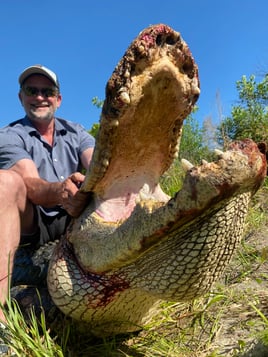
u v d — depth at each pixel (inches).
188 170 25.5
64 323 39.2
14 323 33.7
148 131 33.9
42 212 48.8
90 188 35.5
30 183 45.5
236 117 104.2
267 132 99.0
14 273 45.8
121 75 29.8
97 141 32.6
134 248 29.2
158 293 30.9
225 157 25.0
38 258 47.1
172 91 32.0
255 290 47.1
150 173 37.6
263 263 53.2
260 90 113.4
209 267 29.2
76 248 36.0
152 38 29.6
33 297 42.0
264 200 72.8
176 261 28.9
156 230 27.4
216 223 27.3
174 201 26.1
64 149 56.6
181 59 31.2
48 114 56.6
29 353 32.5
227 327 40.0
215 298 42.3
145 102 31.4
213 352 35.3
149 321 40.6
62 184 41.4
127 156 35.0
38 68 57.8
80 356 36.9
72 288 35.4
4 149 50.8
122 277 32.9
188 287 29.8
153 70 30.2
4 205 40.4
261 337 33.4
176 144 36.1
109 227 33.8
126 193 36.7
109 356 36.6
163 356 36.4
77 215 37.8
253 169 25.4
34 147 54.0
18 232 41.9
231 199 26.5
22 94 59.3
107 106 30.7
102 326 37.4
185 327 40.5
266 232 62.7
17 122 57.5
